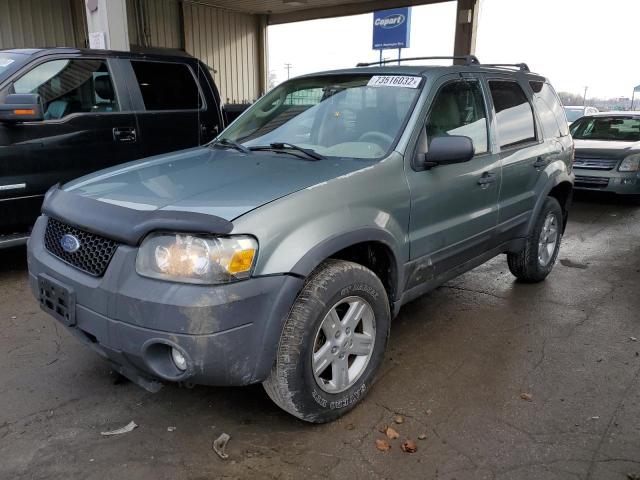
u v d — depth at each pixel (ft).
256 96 58.08
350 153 10.88
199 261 7.46
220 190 8.73
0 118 15.06
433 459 8.54
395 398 10.25
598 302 15.49
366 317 9.73
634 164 29.17
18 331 12.80
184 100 20.76
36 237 9.78
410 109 11.13
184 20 49.32
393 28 43.91
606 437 9.14
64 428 9.16
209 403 9.98
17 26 39.70
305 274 8.13
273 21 55.52
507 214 13.91
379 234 9.50
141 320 7.56
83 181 10.19
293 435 9.07
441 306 15.03
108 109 18.43
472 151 10.25
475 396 10.37
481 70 13.42
